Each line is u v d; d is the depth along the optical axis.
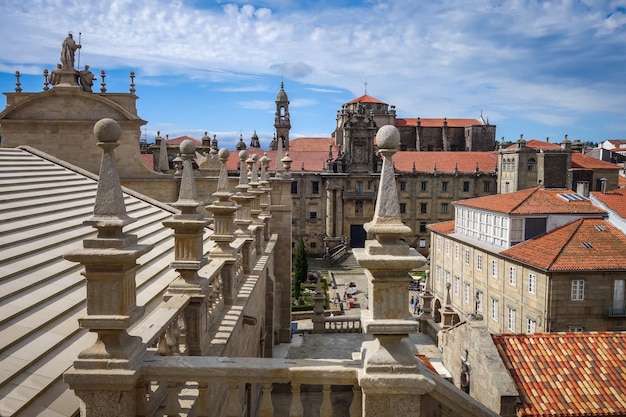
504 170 88.75
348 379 6.61
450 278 53.62
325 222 95.94
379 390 6.32
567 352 16.61
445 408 9.26
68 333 9.28
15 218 14.06
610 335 17.39
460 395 8.43
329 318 34.12
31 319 9.29
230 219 13.75
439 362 24.69
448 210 95.31
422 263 6.29
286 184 32.62
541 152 76.19
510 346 16.81
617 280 35.16
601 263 35.28
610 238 38.00
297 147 111.12
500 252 41.78
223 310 13.08
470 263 48.28
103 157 6.39
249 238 17.64
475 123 121.94
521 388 15.17
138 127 33.94
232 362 6.73
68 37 33.03
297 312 51.84
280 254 32.62
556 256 36.00
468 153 100.56
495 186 95.06
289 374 6.59
